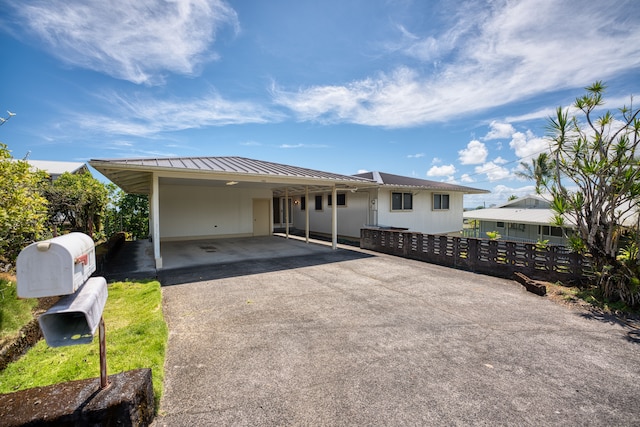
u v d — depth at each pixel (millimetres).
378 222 12805
